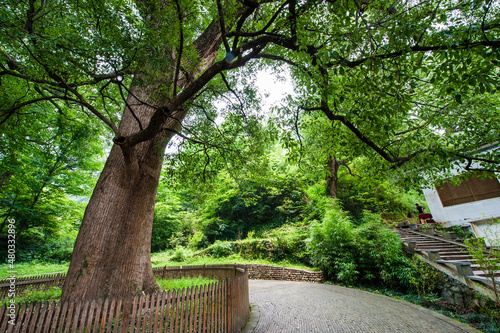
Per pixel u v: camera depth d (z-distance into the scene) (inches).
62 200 626.8
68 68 133.2
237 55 183.2
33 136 439.5
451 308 221.1
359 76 137.6
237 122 274.4
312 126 274.1
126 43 133.7
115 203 191.9
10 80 281.4
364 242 343.6
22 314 97.3
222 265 381.1
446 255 314.5
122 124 227.1
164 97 206.5
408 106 139.7
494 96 224.1
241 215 831.1
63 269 570.9
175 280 319.3
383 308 226.1
